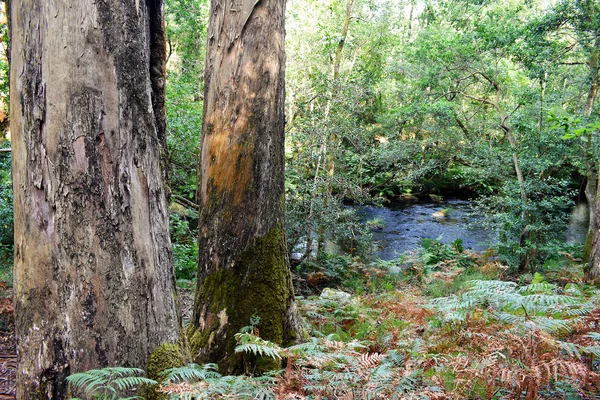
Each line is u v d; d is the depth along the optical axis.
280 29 4.07
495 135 14.69
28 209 2.19
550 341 2.46
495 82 13.45
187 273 8.39
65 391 2.17
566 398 2.52
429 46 14.01
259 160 3.92
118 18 2.26
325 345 2.85
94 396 2.14
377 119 18.23
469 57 13.45
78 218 2.17
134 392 2.28
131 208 2.31
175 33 15.72
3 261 7.43
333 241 11.23
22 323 2.22
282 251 4.09
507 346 2.60
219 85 4.00
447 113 13.55
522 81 16.50
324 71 14.99
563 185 10.50
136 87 2.34
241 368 3.73
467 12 13.66
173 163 9.80
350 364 2.66
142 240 2.36
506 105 15.53
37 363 2.18
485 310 3.32
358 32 16.73
